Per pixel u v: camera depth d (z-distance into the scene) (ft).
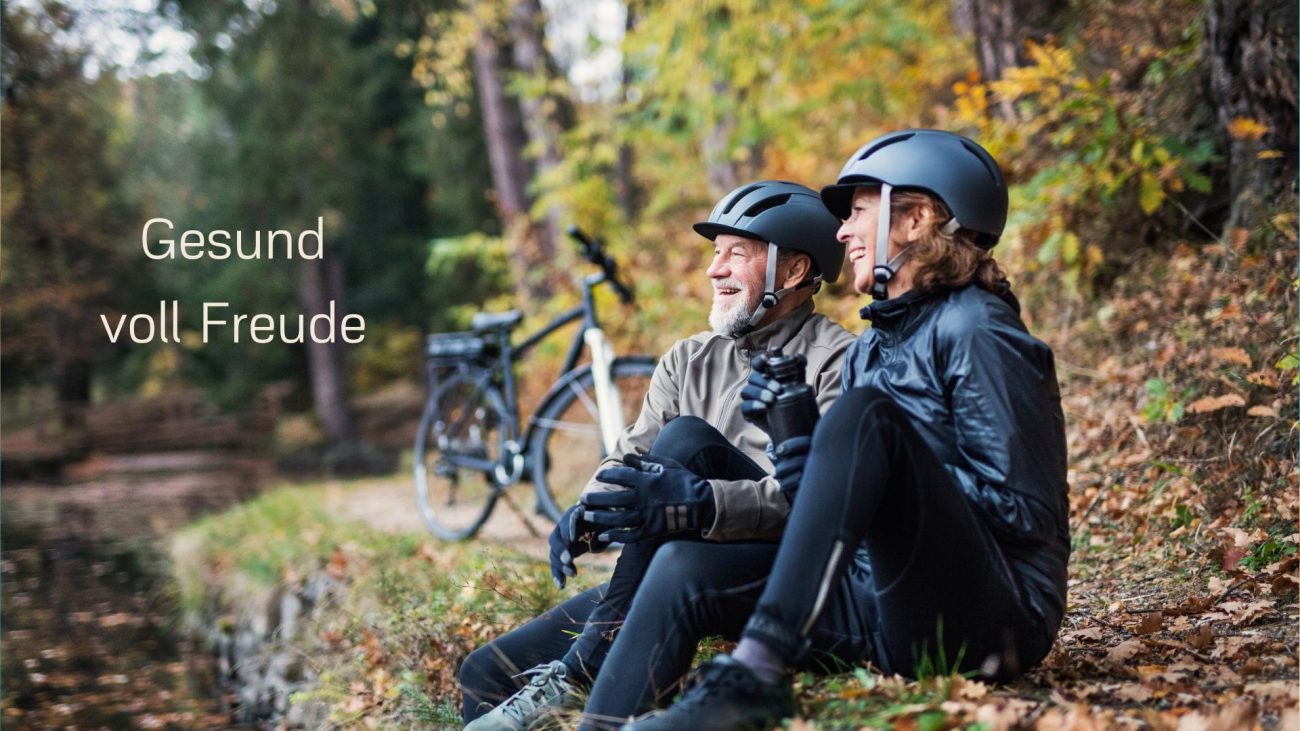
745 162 39.27
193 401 91.66
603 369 17.53
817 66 33.04
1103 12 19.54
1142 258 17.70
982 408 7.08
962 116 19.74
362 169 89.04
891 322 7.63
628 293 18.45
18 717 16.98
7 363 77.92
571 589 13.50
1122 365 16.38
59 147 62.49
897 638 7.43
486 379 20.29
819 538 6.64
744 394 7.45
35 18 51.16
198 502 49.52
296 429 91.66
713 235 9.61
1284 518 11.56
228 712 17.01
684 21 33.22
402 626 14.28
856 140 31.60
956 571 6.99
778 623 6.60
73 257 72.79
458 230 87.92
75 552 33.83
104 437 85.15
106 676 19.43
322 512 28.07
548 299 37.65
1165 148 16.72
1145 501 13.76
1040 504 7.06
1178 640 9.08
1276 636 8.90
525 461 18.95
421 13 59.00
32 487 61.93
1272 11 15.65
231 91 79.46
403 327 101.35
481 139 82.02
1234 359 13.39
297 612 18.95
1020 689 7.82
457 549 18.35
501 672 9.34
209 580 24.76
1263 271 15.05
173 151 84.84
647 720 6.59
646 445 9.54
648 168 45.14
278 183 83.56
